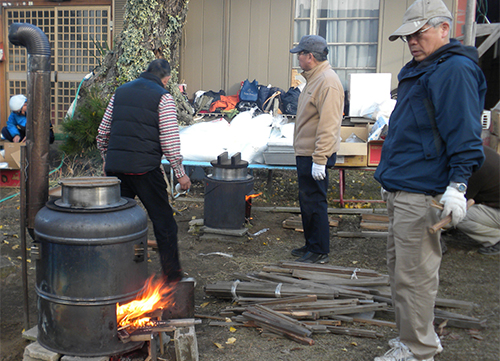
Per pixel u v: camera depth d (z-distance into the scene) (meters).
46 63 2.61
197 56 9.45
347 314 3.09
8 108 10.48
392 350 2.53
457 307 3.17
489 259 4.15
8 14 10.25
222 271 3.98
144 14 7.54
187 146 6.13
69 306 2.32
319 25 9.19
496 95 9.16
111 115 3.32
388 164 2.42
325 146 3.74
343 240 4.85
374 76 8.37
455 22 8.50
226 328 2.97
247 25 9.23
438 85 2.15
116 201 2.53
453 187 2.11
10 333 2.84
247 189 4.84
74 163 7.09
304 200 4.04
